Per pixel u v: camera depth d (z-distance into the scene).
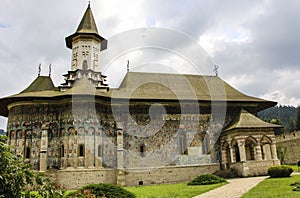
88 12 36.78
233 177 29.91
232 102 34.56
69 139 28.05
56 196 8.16
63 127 28.78
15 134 29.22
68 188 26.50
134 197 16.88
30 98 29.27
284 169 23.95
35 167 27.89
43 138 28.28
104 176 27.83
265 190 16.98
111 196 16.08
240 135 30.55
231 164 31.14
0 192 6.90
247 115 33.31
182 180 30.73
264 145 33.56
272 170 24.55
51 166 28.00
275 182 20.56
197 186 22.78
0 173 6.90
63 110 29.42
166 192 19.64
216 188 20.53
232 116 34.88
